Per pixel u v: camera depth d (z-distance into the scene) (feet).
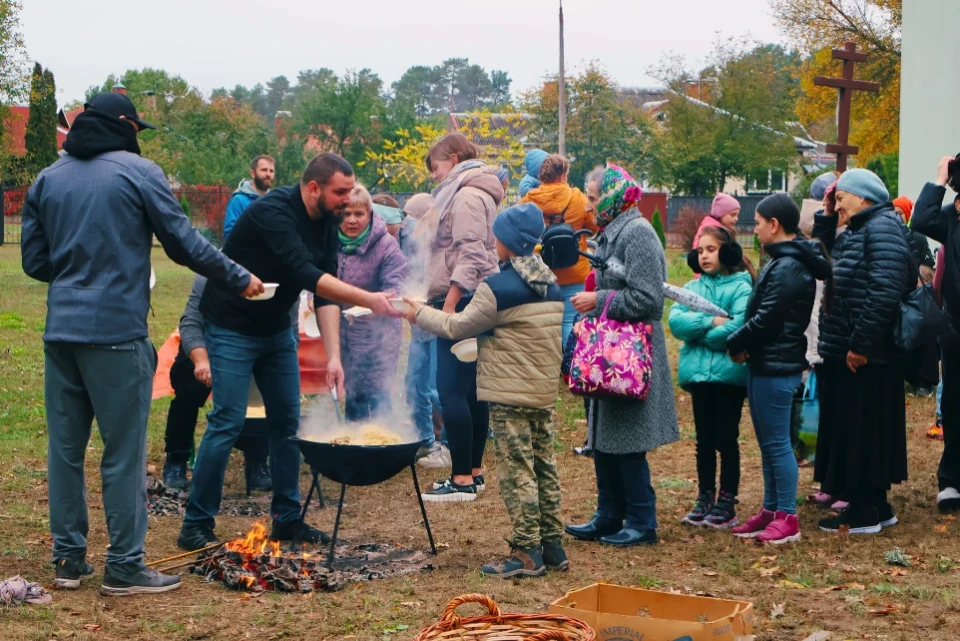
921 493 20.12
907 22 37.24
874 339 16.71
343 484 14.99
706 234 18.29
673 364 36.47
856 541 16.76
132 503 13.65
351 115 169.07
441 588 14.15
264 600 13.57
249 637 12.17
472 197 19.89
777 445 16.78
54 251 13.53
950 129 35.68
